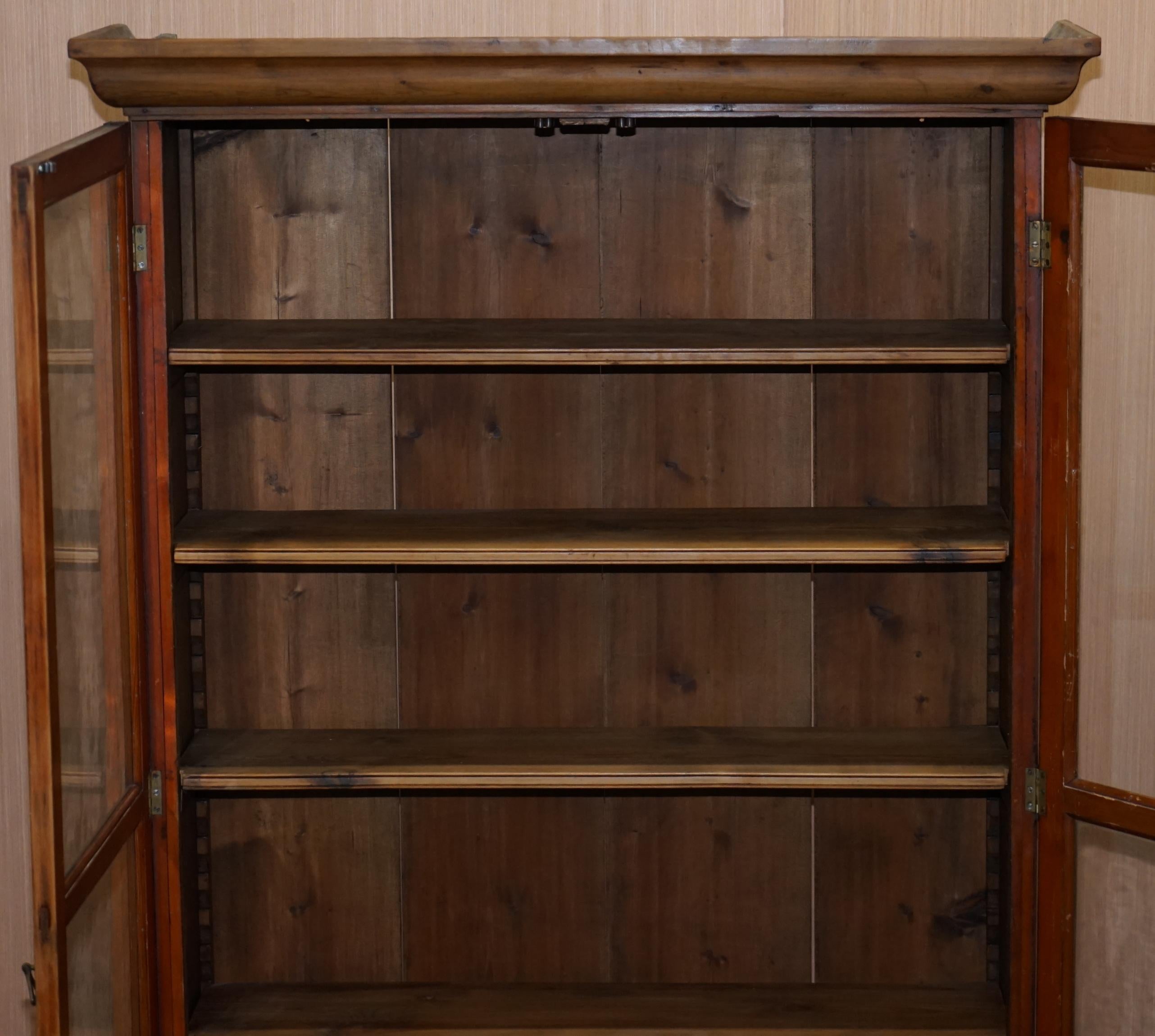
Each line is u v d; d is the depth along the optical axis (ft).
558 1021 8.28
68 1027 6.35
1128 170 6.93
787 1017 8.29
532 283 8.42
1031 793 7.64
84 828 6.69
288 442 8.46
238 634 8.55
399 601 8.57
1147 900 7.24
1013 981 7.80
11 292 8.79
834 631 8.58
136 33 8.68
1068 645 7.41
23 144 8.71
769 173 8.34
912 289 8.38
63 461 6.33
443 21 8.73
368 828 8.73
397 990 8.64
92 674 6.79
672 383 8.49
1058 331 7.25
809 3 8.74
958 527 7.97
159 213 7.31
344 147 8.30
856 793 8.68
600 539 7.76
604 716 8.64
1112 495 7.23
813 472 8.52
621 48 6.85
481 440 8.51
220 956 8.75
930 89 7.06
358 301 8.39
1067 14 8.66
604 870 8.77
